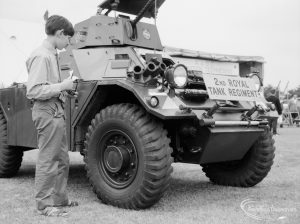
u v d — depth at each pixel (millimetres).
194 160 4301
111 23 4945
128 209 3910
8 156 5562
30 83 3510
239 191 4832
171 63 5059
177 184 5281
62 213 3619
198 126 4070
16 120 5305
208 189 4949
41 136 3592
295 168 6527
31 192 4699
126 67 4367
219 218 3631
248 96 4352
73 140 4457
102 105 4406
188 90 4082
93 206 4016
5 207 3939
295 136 12953
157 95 3740
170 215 3713
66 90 3680
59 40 3707
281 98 21625
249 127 4367
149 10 5809
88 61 4711
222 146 4258
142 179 3781
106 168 4113
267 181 5449
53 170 3635
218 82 4137
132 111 3924
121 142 4047
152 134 3789
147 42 5254
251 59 13305
